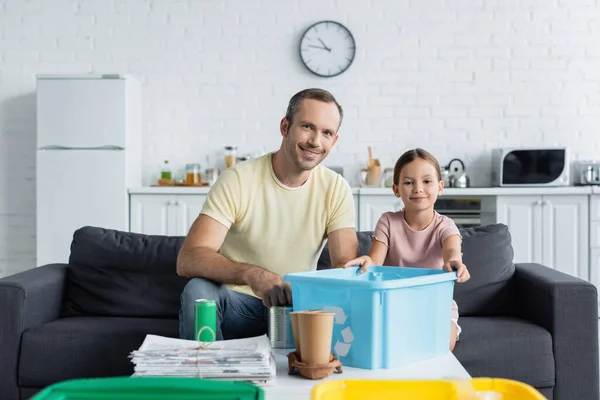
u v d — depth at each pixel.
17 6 5.32
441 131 5.27
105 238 2.88
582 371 2.45
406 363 1.75
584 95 5.22
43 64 5.34
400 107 5.27
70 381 1.22
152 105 5.34
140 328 2.50
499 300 2.80
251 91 5.32
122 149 4.81
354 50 5.25
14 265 5.36
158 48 5.32
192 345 1.61
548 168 4.82
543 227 4.72
